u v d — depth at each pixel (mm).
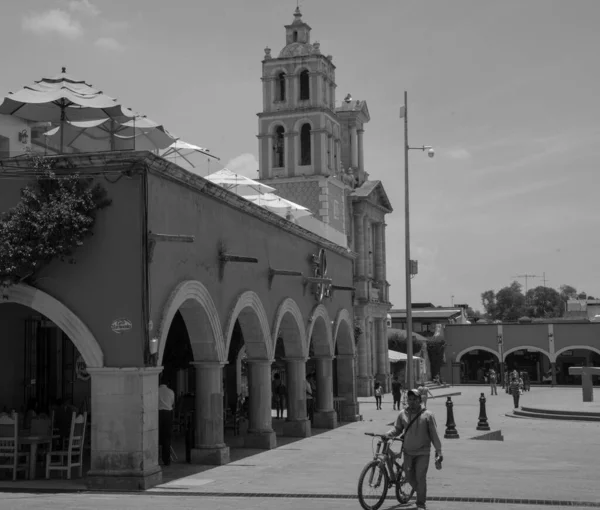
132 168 15836
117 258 15875
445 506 13195
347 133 62062
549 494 14461
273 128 55469
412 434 12492
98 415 15617
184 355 25984
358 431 29109
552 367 76938
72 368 23109
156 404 16125
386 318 63719
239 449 22969
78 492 15141
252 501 13930
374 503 13094
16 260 15609
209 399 19422
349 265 35125
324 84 56094
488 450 22844
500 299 131000
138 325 15688
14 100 17969
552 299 129875
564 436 29000
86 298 15906
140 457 15469
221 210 20156
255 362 23312
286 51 55656
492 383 61656
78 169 16156
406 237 35906
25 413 20688
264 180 54969
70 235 15680
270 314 23984
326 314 30219
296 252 27094
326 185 53969
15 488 15531
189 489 15359
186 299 17578
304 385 27203
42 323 22031
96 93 18703
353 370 34281
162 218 16656
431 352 78000
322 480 16562
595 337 76500
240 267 21422
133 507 13281
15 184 16344
